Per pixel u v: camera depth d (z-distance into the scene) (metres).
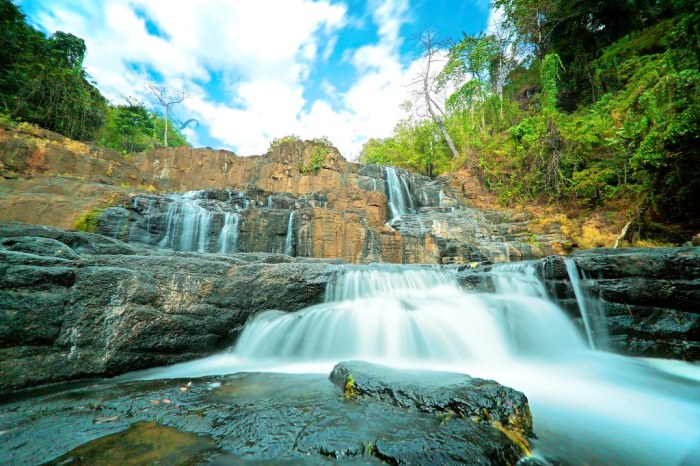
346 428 2.41
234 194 17.61
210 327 5.55
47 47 21.77
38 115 19.09
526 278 7.39
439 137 31.61
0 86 18.31
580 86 23.69
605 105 16.77
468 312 6.41
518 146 20.30
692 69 8.16
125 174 17.94
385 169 24.20
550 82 20.75
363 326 6.00
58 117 20.06
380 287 7.67
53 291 4.21
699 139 9.73
